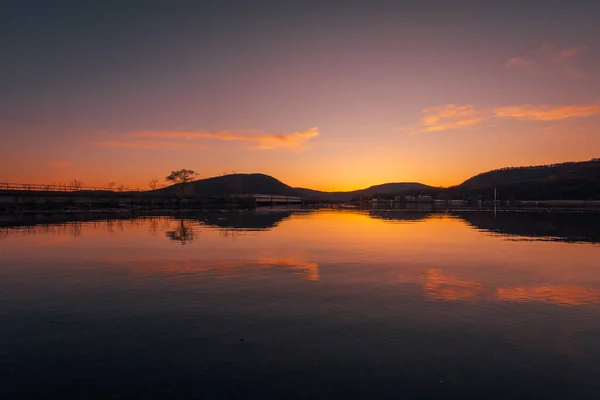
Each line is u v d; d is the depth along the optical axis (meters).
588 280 17.86
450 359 9.47
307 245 29.97
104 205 98.81
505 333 11.15
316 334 11.02
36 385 8.18
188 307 13.55
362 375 8.66
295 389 8.04
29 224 49.84
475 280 17.83
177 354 9.70
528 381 8.43
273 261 22.81
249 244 30.41
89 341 10.50
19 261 22.64
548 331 11.33
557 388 8.15
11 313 12.88
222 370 8.87
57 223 51.78
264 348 10.06
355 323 11.95
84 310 13.21
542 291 15.86
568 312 13.09
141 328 11.48
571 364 9.23
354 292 15.63
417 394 7.87
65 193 90.44
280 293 15.47
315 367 9.03
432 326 11.70
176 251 26.58
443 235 38.22
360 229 45.25
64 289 16.08
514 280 17.84
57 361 9.30
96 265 21.42
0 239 33.28
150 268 20.58
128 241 32.00
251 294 15.31
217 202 132.62
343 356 9.62
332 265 21.58
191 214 80.38
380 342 10.48
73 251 26.47
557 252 26.62
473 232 41.47
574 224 52.91
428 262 22.55
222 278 18.19
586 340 10.68
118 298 14.70
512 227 48.19
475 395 7.86
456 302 14.24
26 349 9.98
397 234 39.16
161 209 107.56
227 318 12.39
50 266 21.09
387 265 21.59
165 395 7.79
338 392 7.93
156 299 14.58
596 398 7.75
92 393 7.87
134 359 9.41
